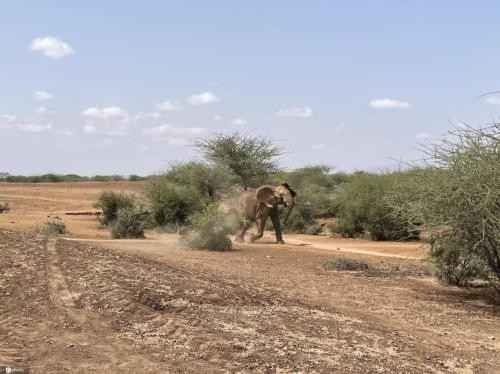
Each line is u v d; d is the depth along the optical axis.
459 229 13.38
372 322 11.06
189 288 11.71
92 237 25.95
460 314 12.59
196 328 9.48
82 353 8.20
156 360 8.04
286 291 13.36
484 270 15.45
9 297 10.45
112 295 10.62
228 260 18.03
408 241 30.00
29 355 8.04
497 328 11.47
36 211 42.50
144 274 12.33
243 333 9.38
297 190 38.88
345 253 22.70
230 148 36.47
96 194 59.69
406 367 8.31
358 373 7.88
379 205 29.92
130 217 26.67
